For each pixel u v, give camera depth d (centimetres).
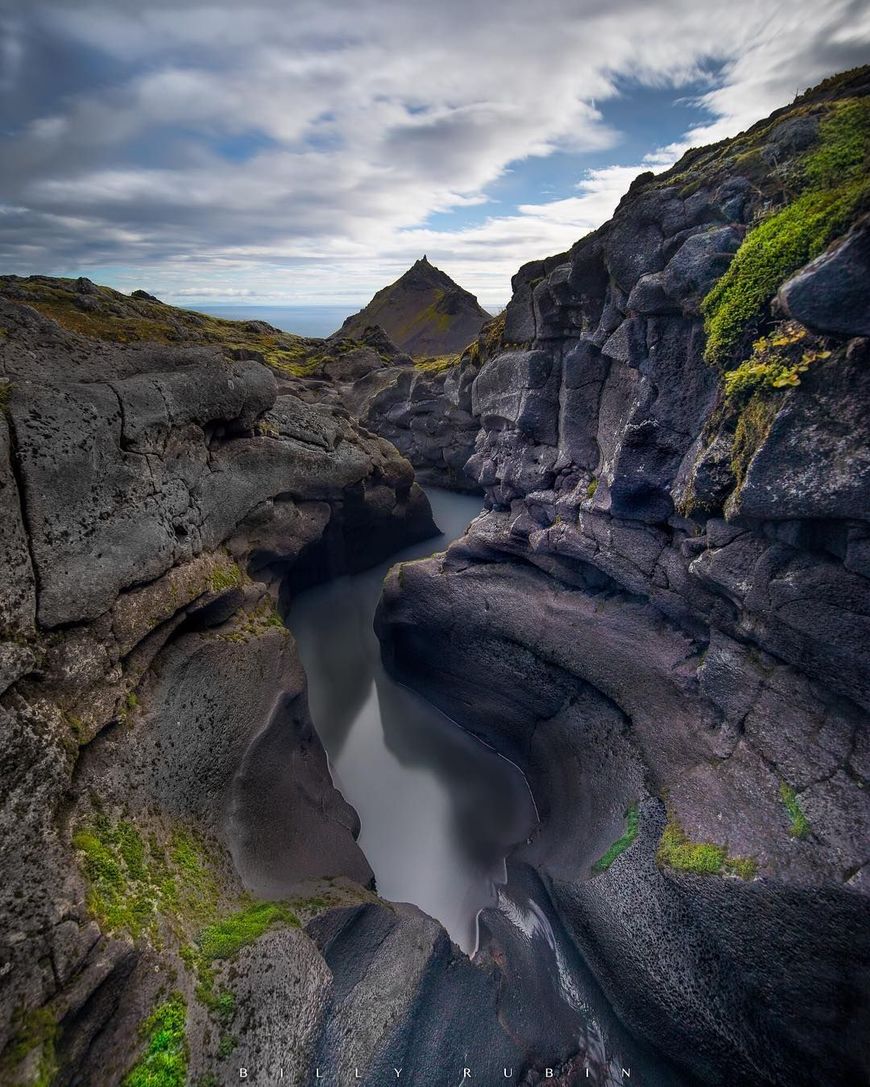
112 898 1034
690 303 1394
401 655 2519
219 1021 1008
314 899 1342
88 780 1152
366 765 2184
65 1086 854
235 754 1526
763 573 1246
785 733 1250
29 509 1192
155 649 1467
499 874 1803
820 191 1217
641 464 1558
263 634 1806
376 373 5316
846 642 1128
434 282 11731
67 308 3656
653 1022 1222
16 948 878
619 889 1353
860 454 1025
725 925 1159
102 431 1423
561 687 1922
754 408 1217
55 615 1182
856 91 1368
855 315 974
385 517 3344
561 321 1972
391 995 1199
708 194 1434
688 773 1397
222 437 2095
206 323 6844
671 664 1552
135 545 1427
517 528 2089
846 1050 1031
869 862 1055
